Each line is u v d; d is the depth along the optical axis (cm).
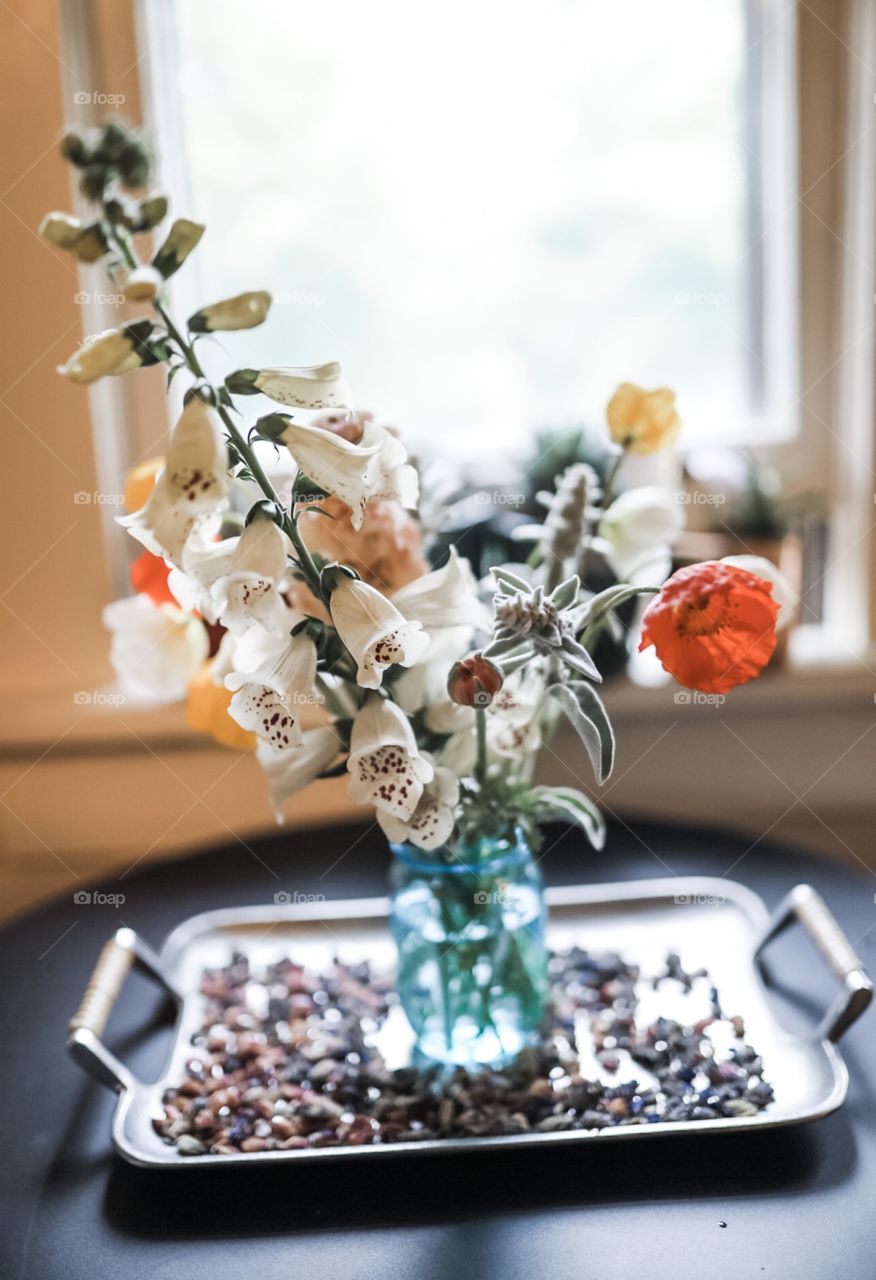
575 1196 66
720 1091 73
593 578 115
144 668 75
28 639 131
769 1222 63
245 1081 78
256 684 62
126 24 121
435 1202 66
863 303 132
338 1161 67
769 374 143
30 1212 66
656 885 98
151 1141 71
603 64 134
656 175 137
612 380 143
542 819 78
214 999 89
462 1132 70
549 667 70
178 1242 63
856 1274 59
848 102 129
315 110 133
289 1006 87
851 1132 70
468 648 73
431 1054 78
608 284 141
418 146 135
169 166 128
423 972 76
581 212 138
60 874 137
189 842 137
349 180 135
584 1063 78
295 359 139
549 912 98
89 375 57
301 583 69
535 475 122
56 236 60
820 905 85
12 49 116
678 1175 67
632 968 89
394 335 140
